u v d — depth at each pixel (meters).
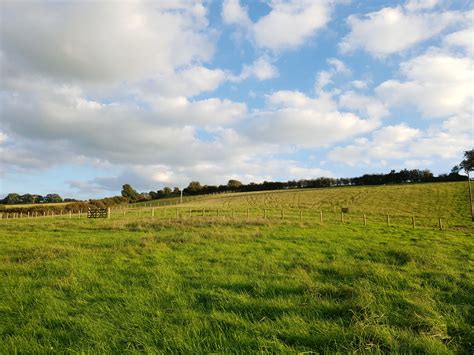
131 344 5.43
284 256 14.20
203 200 106.25
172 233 21.66
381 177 150.62
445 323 6.26
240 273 10.72
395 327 6.00
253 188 166.25
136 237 19.94
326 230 25.33
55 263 12.14
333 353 4.96
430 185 95.38
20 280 9.76
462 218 45.12
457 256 14.56
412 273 10.70
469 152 57.03
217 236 20.11
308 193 102.38
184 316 6.64
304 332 5.79
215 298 7.82
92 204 91.31
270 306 7.21
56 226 29.45
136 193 153.00
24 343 5.52
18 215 69.38
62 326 6.34
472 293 8.48
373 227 29.55
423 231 26.83
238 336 5.61
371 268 11.20
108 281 9.58
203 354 5.05
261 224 28.70
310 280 9.46
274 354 5.09
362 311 6.73
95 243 17.80
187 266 11.77
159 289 8.60
